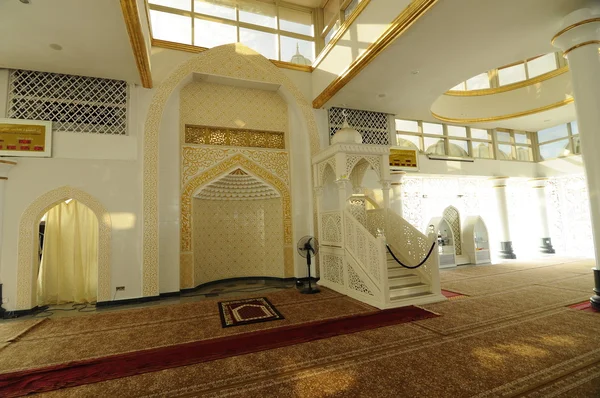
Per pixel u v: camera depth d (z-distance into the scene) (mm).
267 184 6496
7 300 4504
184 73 5770
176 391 2271
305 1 7160
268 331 3461
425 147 8383
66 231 5371
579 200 9469
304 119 6617
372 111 7277
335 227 5492
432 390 2174
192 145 5953
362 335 3258
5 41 4223
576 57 3973
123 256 5094
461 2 3764
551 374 2344
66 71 5039
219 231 6660
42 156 4828
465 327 3412
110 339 3389
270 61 6477
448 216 8562
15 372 2629
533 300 4418
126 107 5430
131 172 5281
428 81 5820
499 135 9648
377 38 4738
